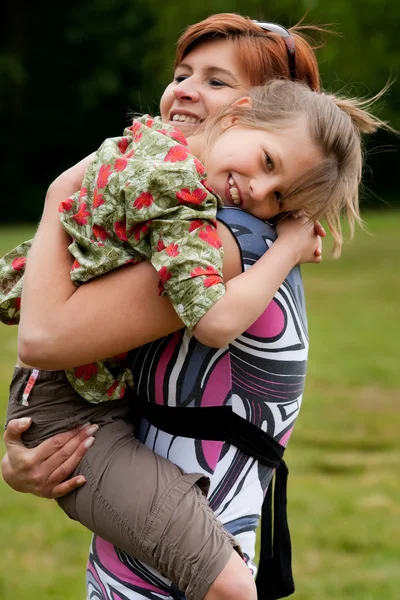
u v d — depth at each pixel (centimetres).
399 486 593
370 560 499
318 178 234
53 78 2889
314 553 508
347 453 654
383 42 1811
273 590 251
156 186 214
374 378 855
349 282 1466
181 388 228
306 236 236
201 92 260
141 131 231
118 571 230
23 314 225
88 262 221
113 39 2847
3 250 1530
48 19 2888
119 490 221
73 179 240
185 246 212
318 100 241
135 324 220
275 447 237
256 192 230
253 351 229
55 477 228
